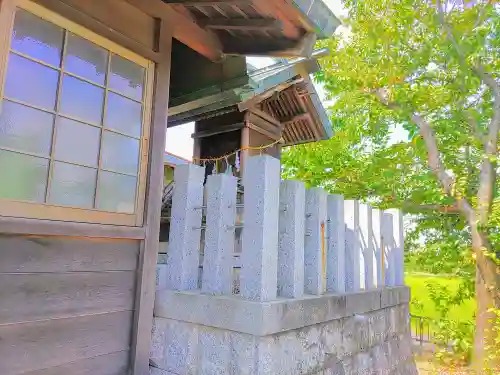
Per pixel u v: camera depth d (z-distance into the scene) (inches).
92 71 87.5
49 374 76.0
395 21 259.1
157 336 103.7
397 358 158.1
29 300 73.7
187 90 144.4
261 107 214.4
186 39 115.7
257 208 93.0
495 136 224.4
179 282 106.1
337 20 103.7
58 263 78.7
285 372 90.6
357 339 127.0
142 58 99.5
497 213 209.0
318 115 223.1
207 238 102.3
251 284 91.2
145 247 95.9
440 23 233.1
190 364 95.3
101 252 87.3
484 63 246.4
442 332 242.2
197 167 113.3
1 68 70.8
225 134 211.0
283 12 97.7
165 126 104.0
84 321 82.9
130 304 93.0
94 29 87.0
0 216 69.5
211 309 93.2
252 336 85.4
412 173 289.0
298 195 105.7
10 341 70.7
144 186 97.7
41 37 78.0
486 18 226.1
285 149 394.3
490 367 190.1
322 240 117.7
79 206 83.0
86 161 85.3
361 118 341.7
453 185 230.8
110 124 90.9
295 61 179.5
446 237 269.1
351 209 138.9
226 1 97.5
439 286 260.2
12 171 72.3
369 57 283.9
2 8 71.3
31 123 75.7
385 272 169.0
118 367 89.0
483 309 214.5
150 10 101.6
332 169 362.9
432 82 257.8
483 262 211.3
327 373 107.6
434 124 265.4
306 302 99.6
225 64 135.0
